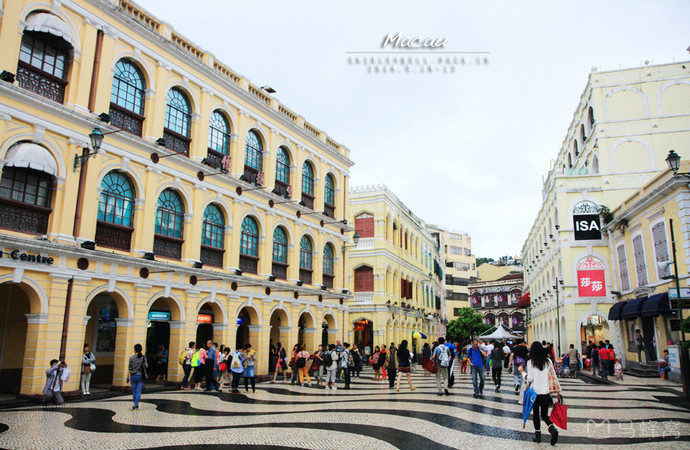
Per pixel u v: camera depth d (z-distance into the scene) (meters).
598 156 32.91
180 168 20.34
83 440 9.30
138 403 13.43
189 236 20.64
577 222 32.16
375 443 9.12
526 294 62.12
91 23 17.05
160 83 19.75
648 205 24.45
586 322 30.92
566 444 9.12
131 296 17.78
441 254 69.81
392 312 40.69
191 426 10.80
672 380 21.56
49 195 15.74
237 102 23.89
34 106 14.97
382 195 40.38
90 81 16.89
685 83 32.12
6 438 9.42
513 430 10.45
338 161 33.25
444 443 9.16
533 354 9.31
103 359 20.12
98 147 15.12
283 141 27.50
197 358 18.19
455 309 85.81
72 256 15.62
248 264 24.47
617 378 22.38
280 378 24.45
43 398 13.94
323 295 29.67
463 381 23.08
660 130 32.00
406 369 18.55
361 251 40.31
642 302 24.20
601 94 33.47
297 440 9.37
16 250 14.17
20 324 17.41
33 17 15.12
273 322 30.38
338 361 21.39
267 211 25.56
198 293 20.62
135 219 18.44
